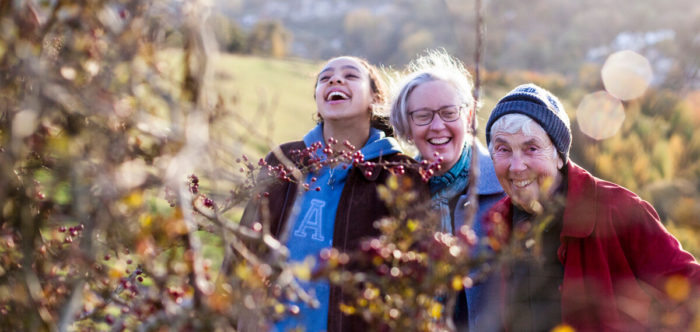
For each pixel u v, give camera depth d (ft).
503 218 6.95
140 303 3.79
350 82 8.09
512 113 6.64
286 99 55.93
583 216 6.31
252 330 3.58
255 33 129.18
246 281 3.50
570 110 37.24
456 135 7.77
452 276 3.90
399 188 4.55
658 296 5.89
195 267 3.34
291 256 7.37
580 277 6.24
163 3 3.34
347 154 6.39
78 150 3.20
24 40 3.25
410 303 3.97
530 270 6.51
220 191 4.08
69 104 3.15
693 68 43.37
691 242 12.75
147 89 3.41
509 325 6.59
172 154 3.29
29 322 3.41
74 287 3.45
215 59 3.37
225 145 3.41
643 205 6.52
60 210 3.40
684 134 32.55
